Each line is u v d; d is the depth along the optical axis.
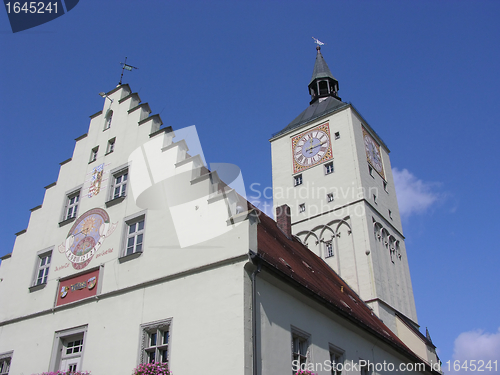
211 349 15.63
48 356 19.59
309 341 18.77
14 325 21.81
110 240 20.80
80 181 24.36
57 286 21.44
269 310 16.94
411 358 27.88
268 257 17.81
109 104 26.27
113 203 21.89
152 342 17.39
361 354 22.62
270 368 15.88
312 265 29.27
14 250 24.58
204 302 16.64
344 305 23.83
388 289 36.12
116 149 23.88
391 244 40.09
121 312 18.50
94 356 18.17
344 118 43.12
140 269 19.03
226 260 16.84
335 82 51.94
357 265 35.84
